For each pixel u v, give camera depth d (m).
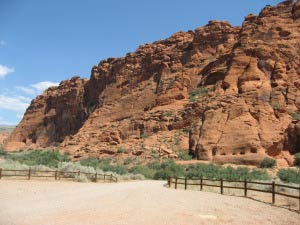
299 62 67.56
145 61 100.94
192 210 15.13
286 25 73.06
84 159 70.38
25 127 139.50
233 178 40.25
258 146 55.69
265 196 22.53
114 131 79.81
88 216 13.05
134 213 13.95
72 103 124.56
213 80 78.50
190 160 59.50
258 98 61.94
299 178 38.62
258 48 68.75
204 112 66.50
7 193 19.30
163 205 16.55
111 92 103.88
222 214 14.31
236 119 60.19
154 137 72.50
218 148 58.56
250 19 79.31
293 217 14.10
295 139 54.78
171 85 84.75
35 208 14.70
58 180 31.34
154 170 54.72
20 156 61.22
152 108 85.19
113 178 41.50
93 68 122.50
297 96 62.53
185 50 94.44
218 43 90.44
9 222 11.58
